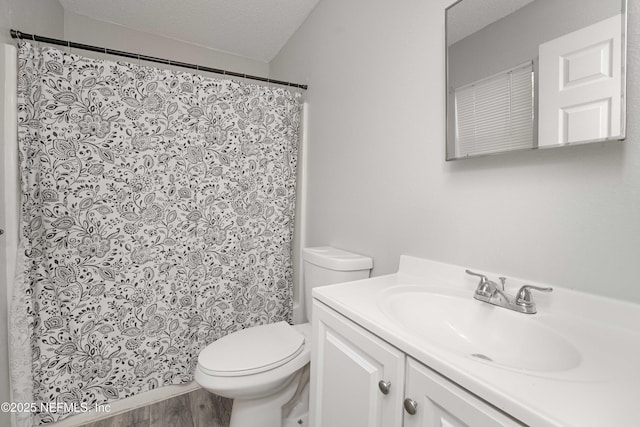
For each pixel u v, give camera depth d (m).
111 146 1.44
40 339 1.31
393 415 0.63
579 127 0.68
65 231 1.36
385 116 1.28
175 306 1.60
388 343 0.65
